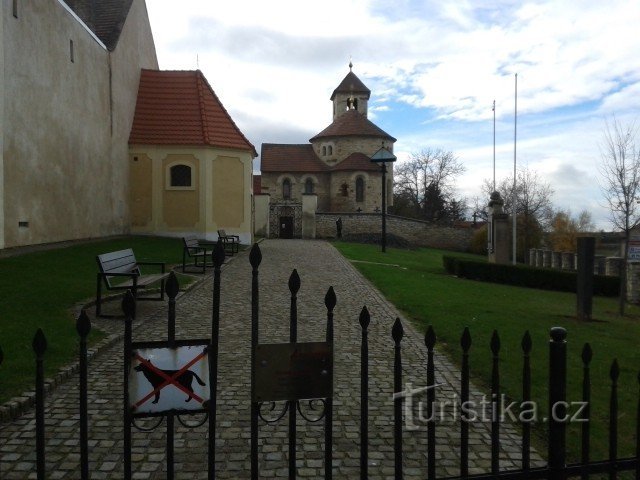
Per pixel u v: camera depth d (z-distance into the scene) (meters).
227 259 18.39
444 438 4.70
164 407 2.70
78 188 19.05
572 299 16.25
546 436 4.75
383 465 4.20
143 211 24.84
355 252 25.22
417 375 6.43
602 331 10.10
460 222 57.62
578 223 43.56
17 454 4.17
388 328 8.83
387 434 4.76
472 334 8.48
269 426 4.84
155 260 16.31
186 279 12.84
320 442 4.57
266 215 40.72
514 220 33.47
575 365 7.17
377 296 12.04
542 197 47.56
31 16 15.52
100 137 21.23
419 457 4.34
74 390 5.48
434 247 44.47
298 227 42.50
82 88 19.38
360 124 52.47
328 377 2.89
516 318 10.38
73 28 18.58
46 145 16.53
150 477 3.93
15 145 14.61
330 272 16.23
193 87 26.67
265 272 15.50
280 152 53.88
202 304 10.31
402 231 43.88
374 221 43.03
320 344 2.87
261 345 2.81
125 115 24.27
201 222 24.84
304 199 41.59
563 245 39.53
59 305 8.68
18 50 14.76
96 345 6.81
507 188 49.69
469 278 19.16
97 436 4.54
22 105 15.01
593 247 11.33
